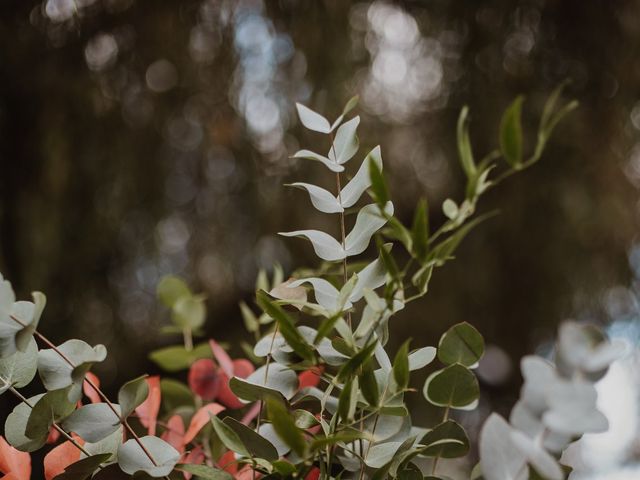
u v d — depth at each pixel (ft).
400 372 1.86
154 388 2.37
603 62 8.53
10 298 1.91
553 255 8.71
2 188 7.59
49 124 7.78
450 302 8.70
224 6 8.29
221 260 8.55
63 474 1.96
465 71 8.64
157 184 8.32
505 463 1.75
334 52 8.15
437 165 8.73
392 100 8.59
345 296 1.93
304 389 2.18
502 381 8.64
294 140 8.16
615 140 8.62
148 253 8.34
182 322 2.89
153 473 1.94
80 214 7.91
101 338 7.99
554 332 8.91
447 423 2.06
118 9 7.95
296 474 1.93
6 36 7.59
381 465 2.04
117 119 8.11
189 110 8.38
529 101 8.48
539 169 8.54
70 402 1.96
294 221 8.33
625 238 8.80
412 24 8.62
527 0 8.52
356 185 2.13
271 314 1.83
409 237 1.81
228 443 1.93
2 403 6.12
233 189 8.51
